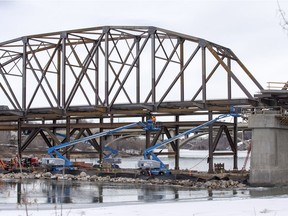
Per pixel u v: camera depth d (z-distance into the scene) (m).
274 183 51.06
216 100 60.56
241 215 22.14
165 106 64.56
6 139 137.00
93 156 110.19
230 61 65.06
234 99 59.03
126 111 68.12
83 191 47.00
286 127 53.44
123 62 68.25
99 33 70.94
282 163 52.69
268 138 51.50
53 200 39.09
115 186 52.09
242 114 57.69
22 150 75.00
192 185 52.25
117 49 70.06
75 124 72.81
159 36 69.88
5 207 32.75
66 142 70.94
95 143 73.38
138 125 63.66
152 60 65.38
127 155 164.25
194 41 63.12
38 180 59.34
